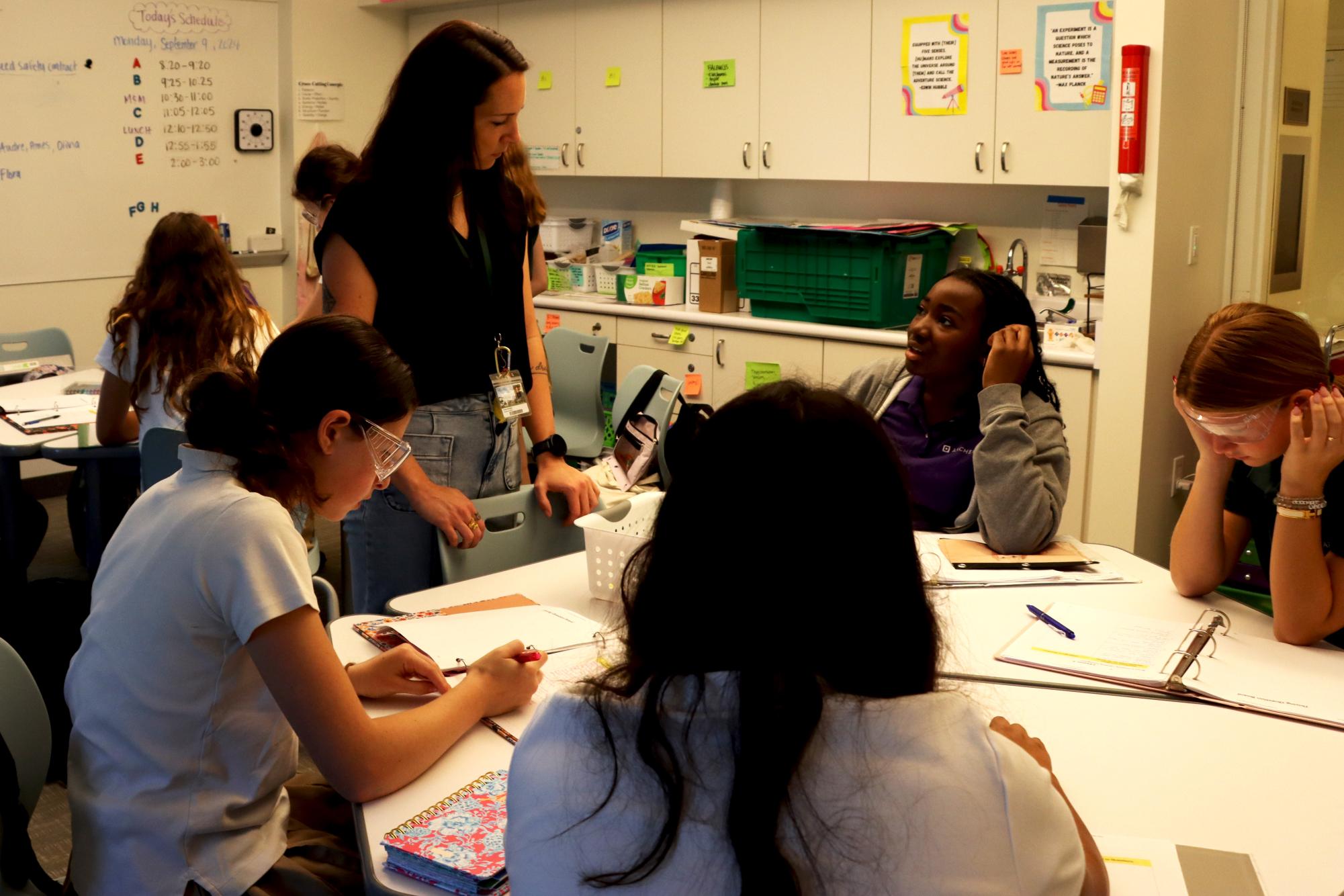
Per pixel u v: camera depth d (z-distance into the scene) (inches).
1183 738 57.4
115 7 211.0
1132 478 147.2
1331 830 49.3
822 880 32.8
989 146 168.6
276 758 56.4
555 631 70.0
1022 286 180.7
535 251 157.8
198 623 53.2
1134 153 137.3
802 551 34.1
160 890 53.6
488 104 85.3
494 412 94.0
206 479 55.5
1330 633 68.8
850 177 185.0
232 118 231.5
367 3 240.8
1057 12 158.2
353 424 56.1
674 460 37.1
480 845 47.3
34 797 61.9
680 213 223.9
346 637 70.9
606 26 212.8
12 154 202.2
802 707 33.1
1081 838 41.9
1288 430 68.5
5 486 140.2
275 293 245.4
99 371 170.6
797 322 185.8
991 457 86.4
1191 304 151.5
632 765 34.4
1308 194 159.3
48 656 112.0
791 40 187.5
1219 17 145.6
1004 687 63.7
